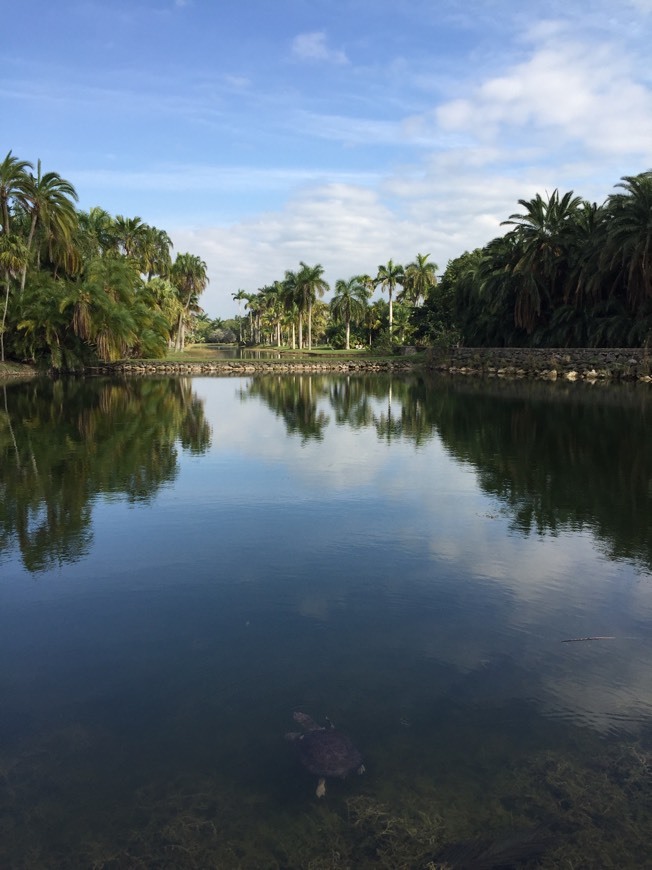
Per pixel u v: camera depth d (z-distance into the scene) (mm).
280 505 10336
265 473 13000
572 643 5551
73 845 3373
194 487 11664
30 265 51188
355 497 10891
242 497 10891
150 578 7129
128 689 4875
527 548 8125
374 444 17000
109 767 3994
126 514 9789
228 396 34406
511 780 3830
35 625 5984
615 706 4590
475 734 4273
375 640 5617
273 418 23578
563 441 17125
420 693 4770
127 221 69000
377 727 4355
